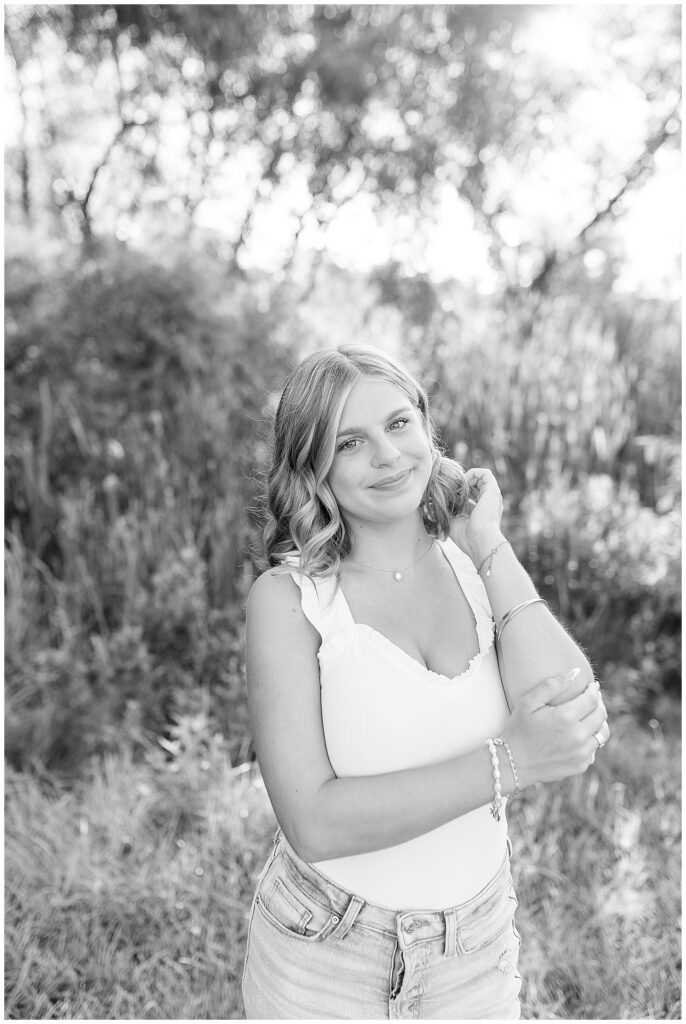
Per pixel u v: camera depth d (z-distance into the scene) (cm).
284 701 136
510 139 604
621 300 583
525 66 594
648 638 430
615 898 256
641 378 518
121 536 428
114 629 426
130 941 253
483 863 145
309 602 142
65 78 628
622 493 465
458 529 159
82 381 497
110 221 637
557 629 142
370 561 150
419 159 605
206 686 385
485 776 127
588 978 238
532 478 475
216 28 568
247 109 618
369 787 127
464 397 499
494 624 149
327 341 540
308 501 146
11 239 532
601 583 432
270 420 203
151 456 477
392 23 575
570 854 283
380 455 140
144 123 628
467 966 142
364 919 138
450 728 138
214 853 281
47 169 649
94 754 364
